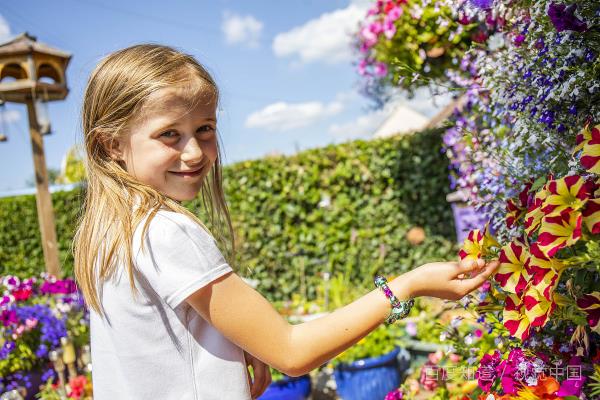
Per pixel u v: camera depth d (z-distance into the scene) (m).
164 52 0.94
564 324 1.01
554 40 1.06
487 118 1.66
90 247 0.92
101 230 0.91
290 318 4.18
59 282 3.78
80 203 1.10
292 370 0.84
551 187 0.79
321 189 5.32
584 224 0.78
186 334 0.87
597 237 0.78
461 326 2.07
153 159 0.89
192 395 0.86
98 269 0.91
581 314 0.85
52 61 4.53
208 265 0.83
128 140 0.90
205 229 0.90
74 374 2.97
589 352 0.98
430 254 4.99
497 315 1.12
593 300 0.80
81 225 0.97
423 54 2.53
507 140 1.32
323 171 5.32
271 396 2.83
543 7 1.08
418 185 4.98
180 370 0.87
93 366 0.95
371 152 5.13
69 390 2.90
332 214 5.26
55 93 4.71
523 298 0.83
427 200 4.96
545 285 0.78
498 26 1.49
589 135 0.83
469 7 1.39
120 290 0.87
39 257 6.98
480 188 1.49
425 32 2.46
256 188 5.47
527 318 0.83
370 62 3.11
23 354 3.12
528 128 1.14
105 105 0.91
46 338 3.15
